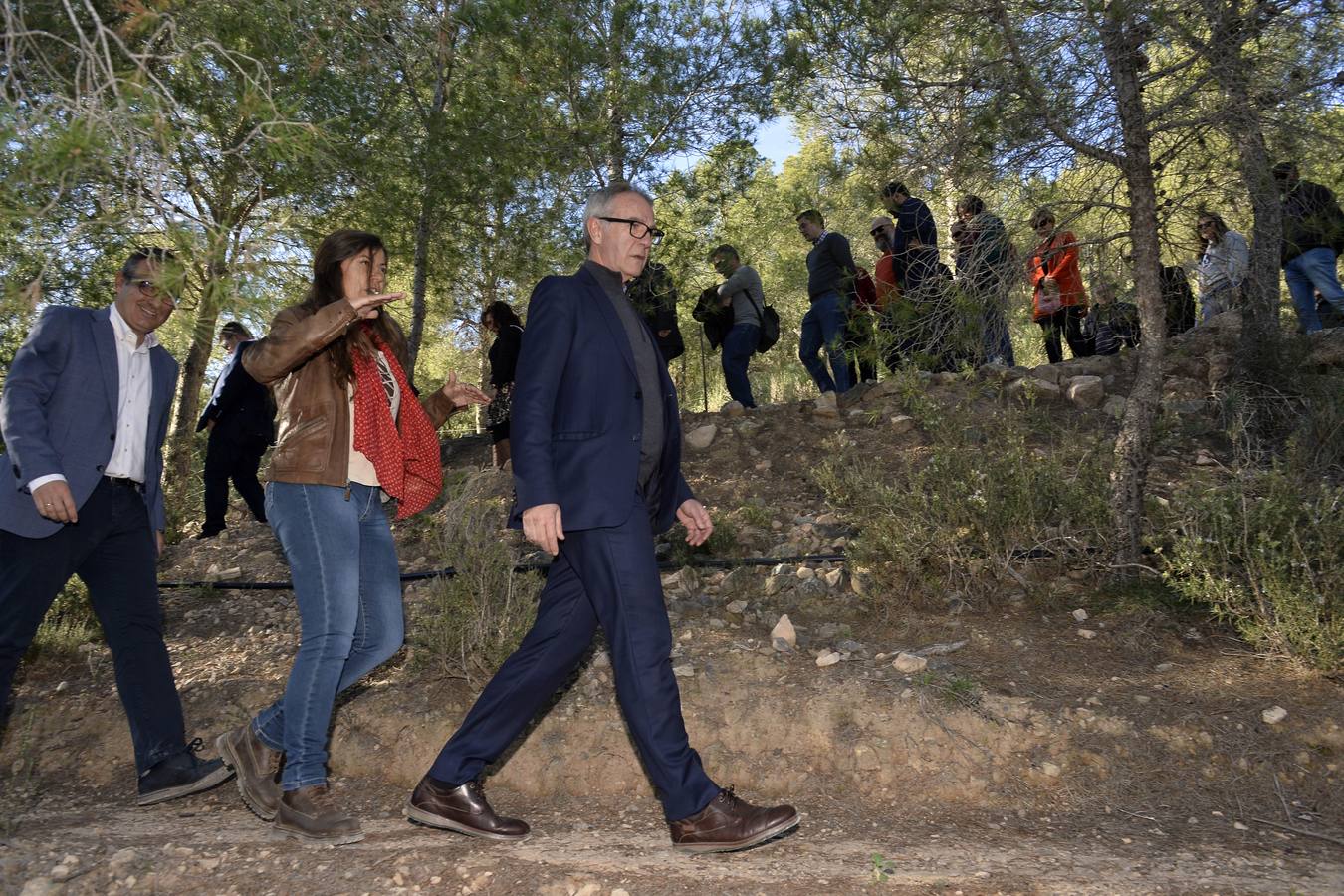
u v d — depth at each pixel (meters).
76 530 3.11
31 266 2.63
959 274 4.88
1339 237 5.30
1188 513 4.16
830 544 5.17
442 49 4.02
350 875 2.69
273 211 6.60
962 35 4.69
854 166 5.36
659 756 2.74
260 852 2.82
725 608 4.54
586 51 7.54
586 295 2.91
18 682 4.17
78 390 3.11
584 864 2.75
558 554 2.81
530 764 3.41
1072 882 2.62
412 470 3.27
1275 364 5.84
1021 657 3.88
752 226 9.88
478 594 4.08
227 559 6.11
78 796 3.42
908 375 6.19
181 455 8.24
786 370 13.15
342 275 3.01
